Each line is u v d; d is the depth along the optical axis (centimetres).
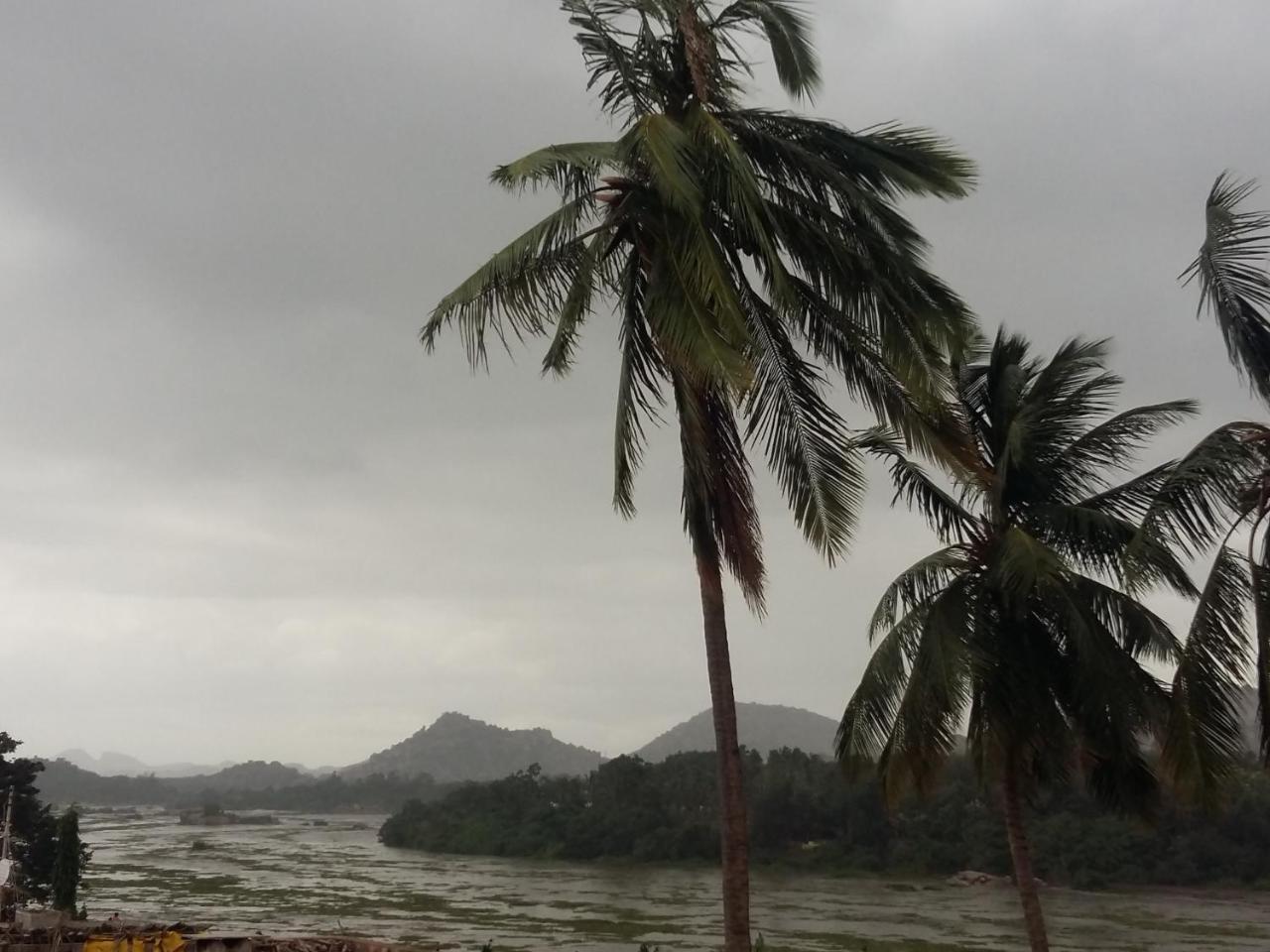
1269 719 1109
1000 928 4366
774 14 1155
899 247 1146
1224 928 4325
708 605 1048
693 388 1050
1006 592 1532
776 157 1122
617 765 9494
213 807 16625
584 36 1138
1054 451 1670
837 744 1698
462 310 1104
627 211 1089
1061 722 1608
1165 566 1364
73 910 3198
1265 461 1100
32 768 4331
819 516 1052
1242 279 1079
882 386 1143
